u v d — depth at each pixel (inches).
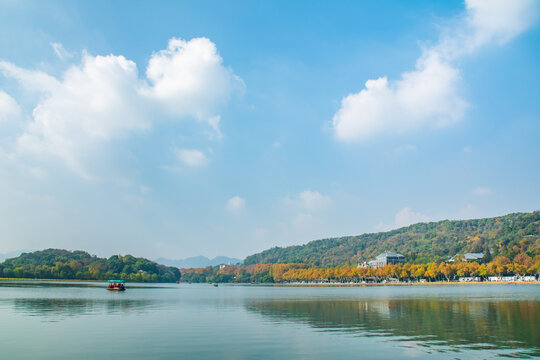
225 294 7367.1
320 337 2074.3
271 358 1606.8
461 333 2175.2
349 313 3272.6
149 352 1713.8
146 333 2218.3
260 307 3988.7
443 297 5255.9
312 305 4195.4
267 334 2183.8
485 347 1796.3
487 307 3612.2
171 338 2050.9
